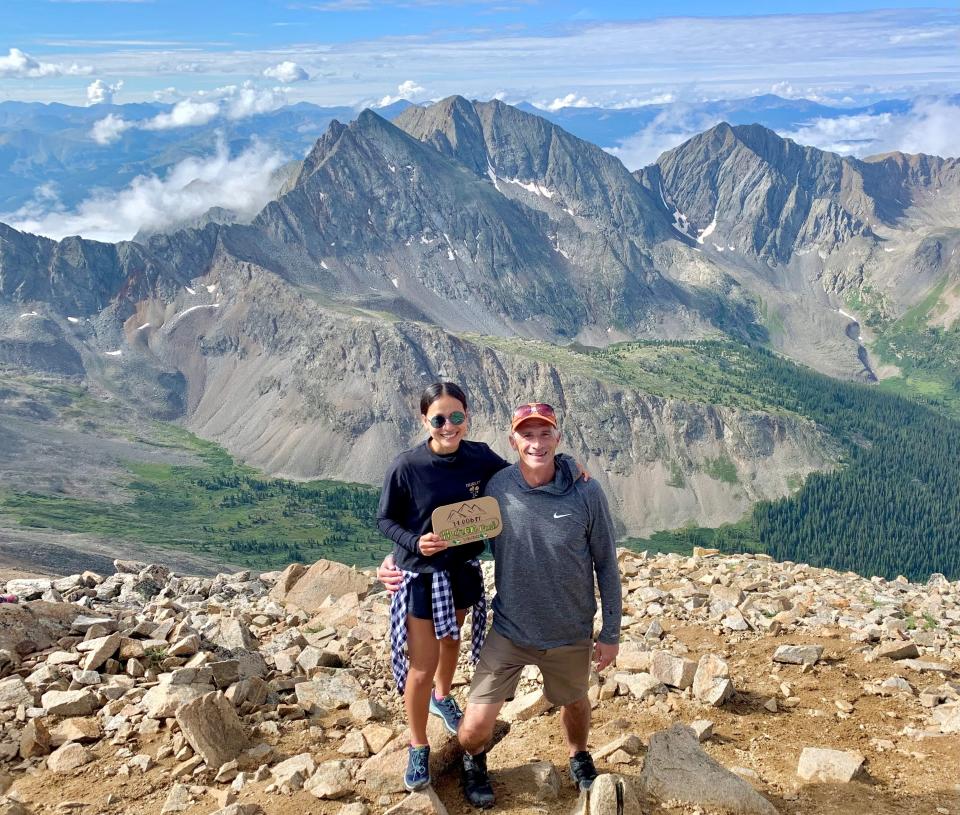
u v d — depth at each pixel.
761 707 4.32
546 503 3.07
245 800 3.31
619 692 4.47
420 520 3.16
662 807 3.12
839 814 3.12
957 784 3.34
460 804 3.26
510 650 3.18
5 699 4.31
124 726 4.02
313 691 4.56
